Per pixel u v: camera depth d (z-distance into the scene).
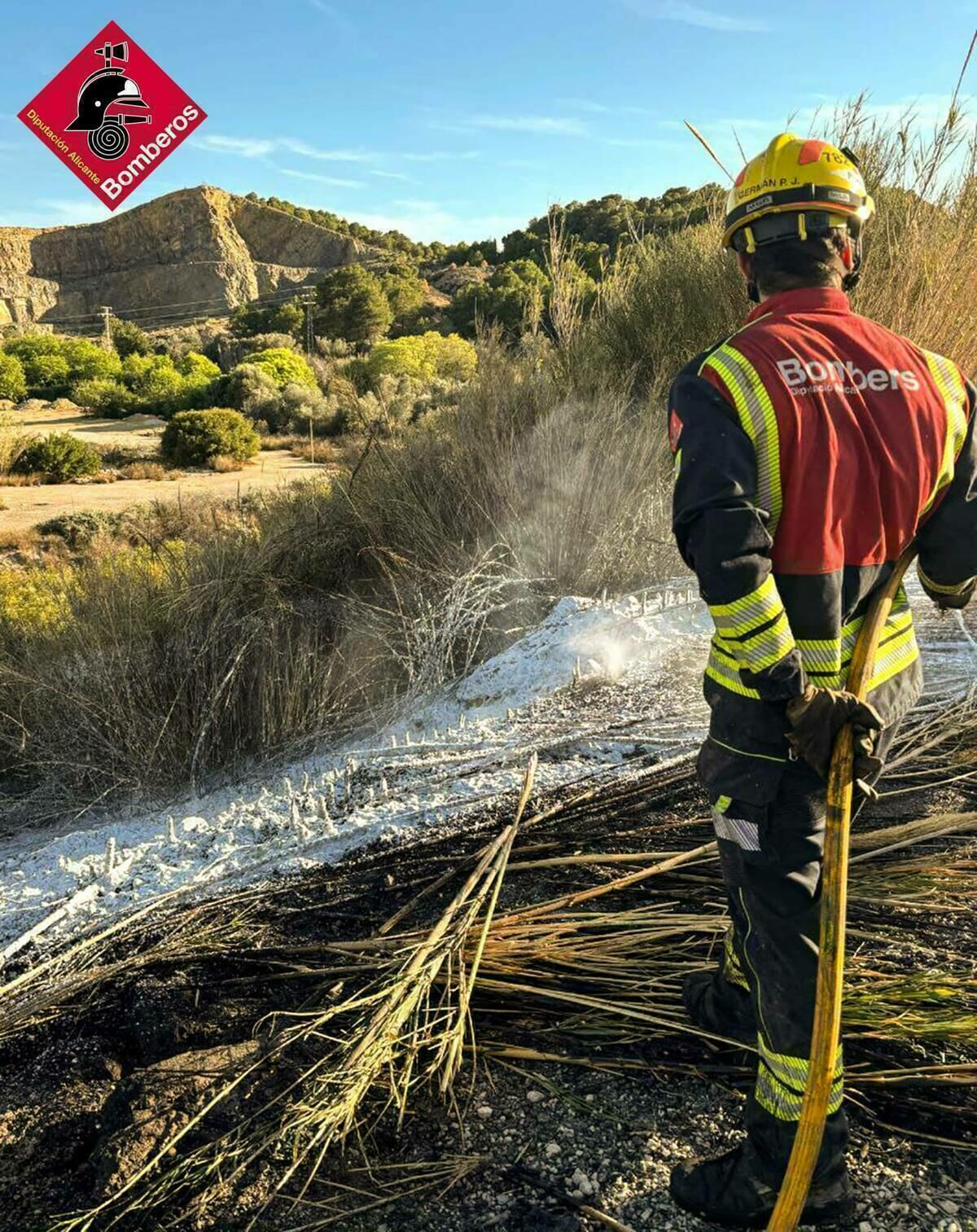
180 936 2.88
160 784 4.73
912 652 1.94
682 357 7.80
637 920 2.64
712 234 8.33
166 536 9.22
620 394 7.53
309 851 3.32
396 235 185.25
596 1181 2.01
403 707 5.15
